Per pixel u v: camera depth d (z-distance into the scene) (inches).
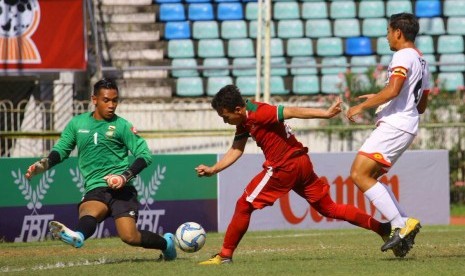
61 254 1347.2
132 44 2682.1
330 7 2849.4
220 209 1820.9
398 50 1093.1
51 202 1670.8
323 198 1087.6
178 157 1780.3
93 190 1087.0
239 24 2768.2
